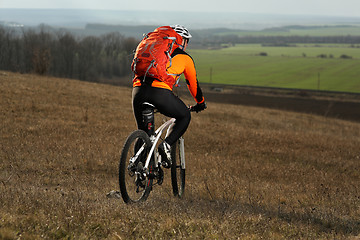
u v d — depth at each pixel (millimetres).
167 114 4676
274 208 6117
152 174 4754
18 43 115812
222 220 4406
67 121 18406
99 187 6910
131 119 21359
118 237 3461
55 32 136125
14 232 3268
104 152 11398
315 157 15500
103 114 21906
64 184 7430
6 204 4398
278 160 14289
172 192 6305
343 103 83875
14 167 8703
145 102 4555
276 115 38406
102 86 39938
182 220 4117
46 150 11305
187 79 4859
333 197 7512
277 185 9039
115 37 165125
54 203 4598
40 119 18078
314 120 39031
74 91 29594
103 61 139125
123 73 139875
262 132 21516
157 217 4258
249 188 7461
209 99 79938
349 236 4387
